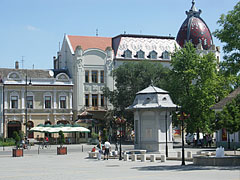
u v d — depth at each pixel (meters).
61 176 25.14
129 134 85.94
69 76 91.50
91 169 29.77
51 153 53.53
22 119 82.44
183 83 66.38
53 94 85.25
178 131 93.31
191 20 117.56
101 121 89.38
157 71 80.88
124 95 79.88
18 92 82.75
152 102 43.78
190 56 66.12
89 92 89.38
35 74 86.44
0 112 81.19
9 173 27.77
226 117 35.41
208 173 25.05
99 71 90.44
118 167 31.17
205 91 63.91
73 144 78.12
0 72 85.38
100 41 97.38
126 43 95.94
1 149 64.62
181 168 28.92
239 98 36.53
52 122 84.81
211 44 116.69
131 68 81.19
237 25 33.09
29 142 73.19
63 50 97.56
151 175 24.62
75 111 88.06
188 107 64.00
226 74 34.81
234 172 25.38
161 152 43.19
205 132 65.19
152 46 98.06
